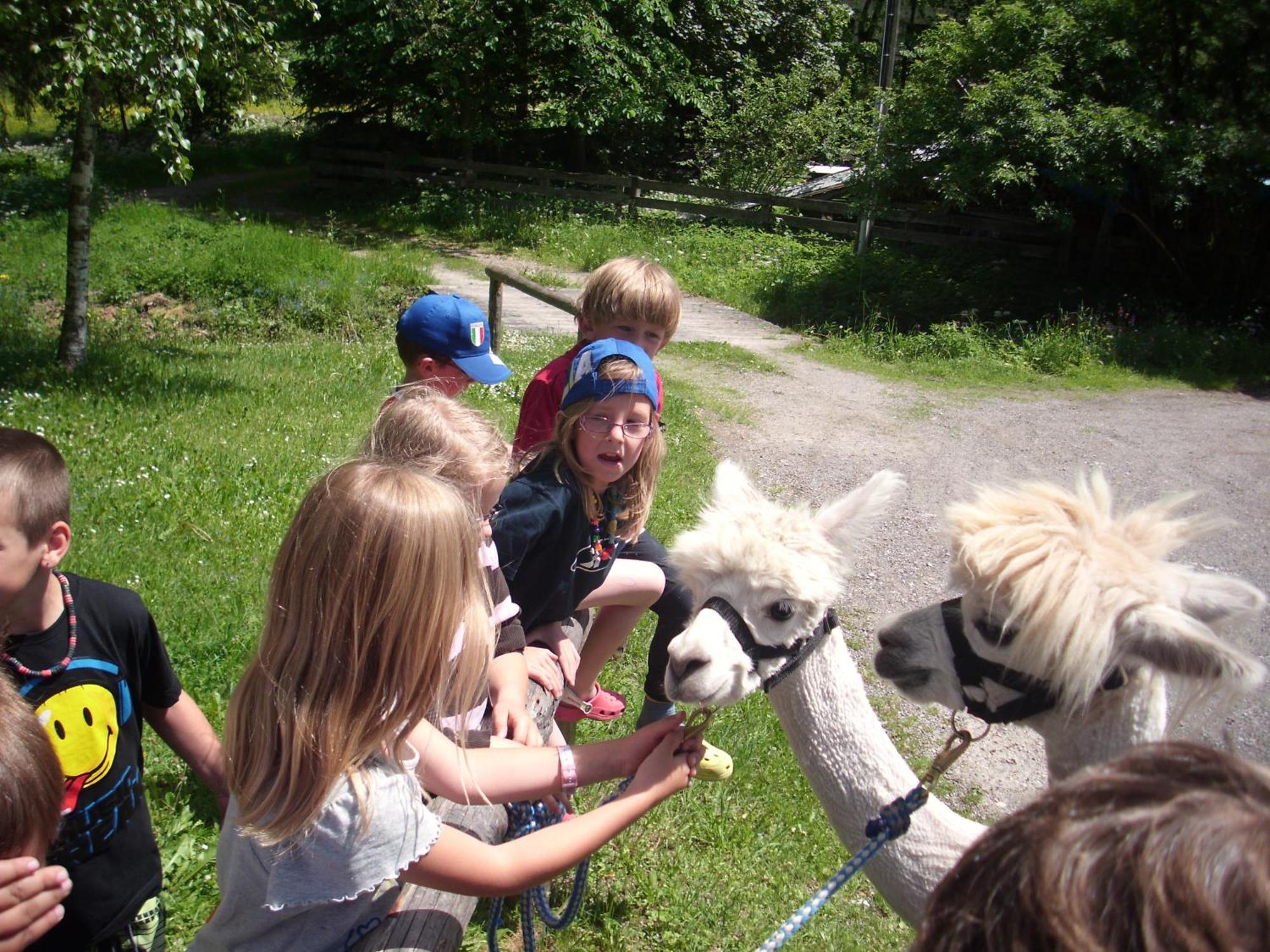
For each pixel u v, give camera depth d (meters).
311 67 24.00
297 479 6.71
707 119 25.84
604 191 23.34
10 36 9.17
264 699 1.80
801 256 19.61
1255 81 15.19
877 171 17.62
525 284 9.79
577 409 2.88
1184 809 0.94
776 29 27.30
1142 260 17.77
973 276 17.95
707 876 3.56
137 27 8.43
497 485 2.65
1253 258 16.30
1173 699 2.49
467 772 2.07
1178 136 14.59
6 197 18.69
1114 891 0.92
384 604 1.75
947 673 2.36
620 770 2.21
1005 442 10.65
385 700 1.77
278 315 13.65
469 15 22.11
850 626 6.18
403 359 3.68
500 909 2.49
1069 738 2.32
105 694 2.25
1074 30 15.47
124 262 14.59
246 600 4.82
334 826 1.75
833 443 10.11
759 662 2.42
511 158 26.11
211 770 2.58
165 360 10.74
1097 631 2.06
